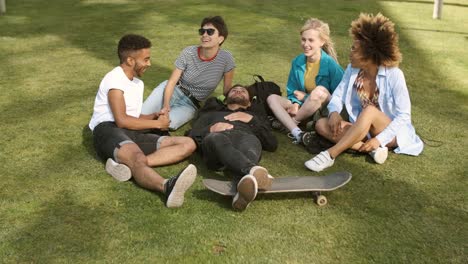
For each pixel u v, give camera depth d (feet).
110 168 10.41
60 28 24.13
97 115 11.23
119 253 8.04
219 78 13.66
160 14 27.35
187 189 9.68
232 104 12.42
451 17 29.53
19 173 10.71
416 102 15.67
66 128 13.12
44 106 14.62
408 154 11.93
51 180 10.42
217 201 9.65
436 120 14.25
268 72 18.08
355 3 32.45
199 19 26.35
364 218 9.24
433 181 10.76
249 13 28.04
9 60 19.06
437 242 8.57
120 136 10.59
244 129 11.34
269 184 9.24
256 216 9.17
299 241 8.47
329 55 13.50
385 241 8.56
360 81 11.86
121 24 25.03
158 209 9.30
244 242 8.39
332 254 8.16
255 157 10.32
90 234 8.53
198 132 11.59
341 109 12.08
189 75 13.52
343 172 9.91
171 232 8.61
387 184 10.57
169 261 7.86
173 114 13.19
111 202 9.54
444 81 17.83
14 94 15.53
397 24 26.89
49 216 9.07
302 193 10.02
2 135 12.60
